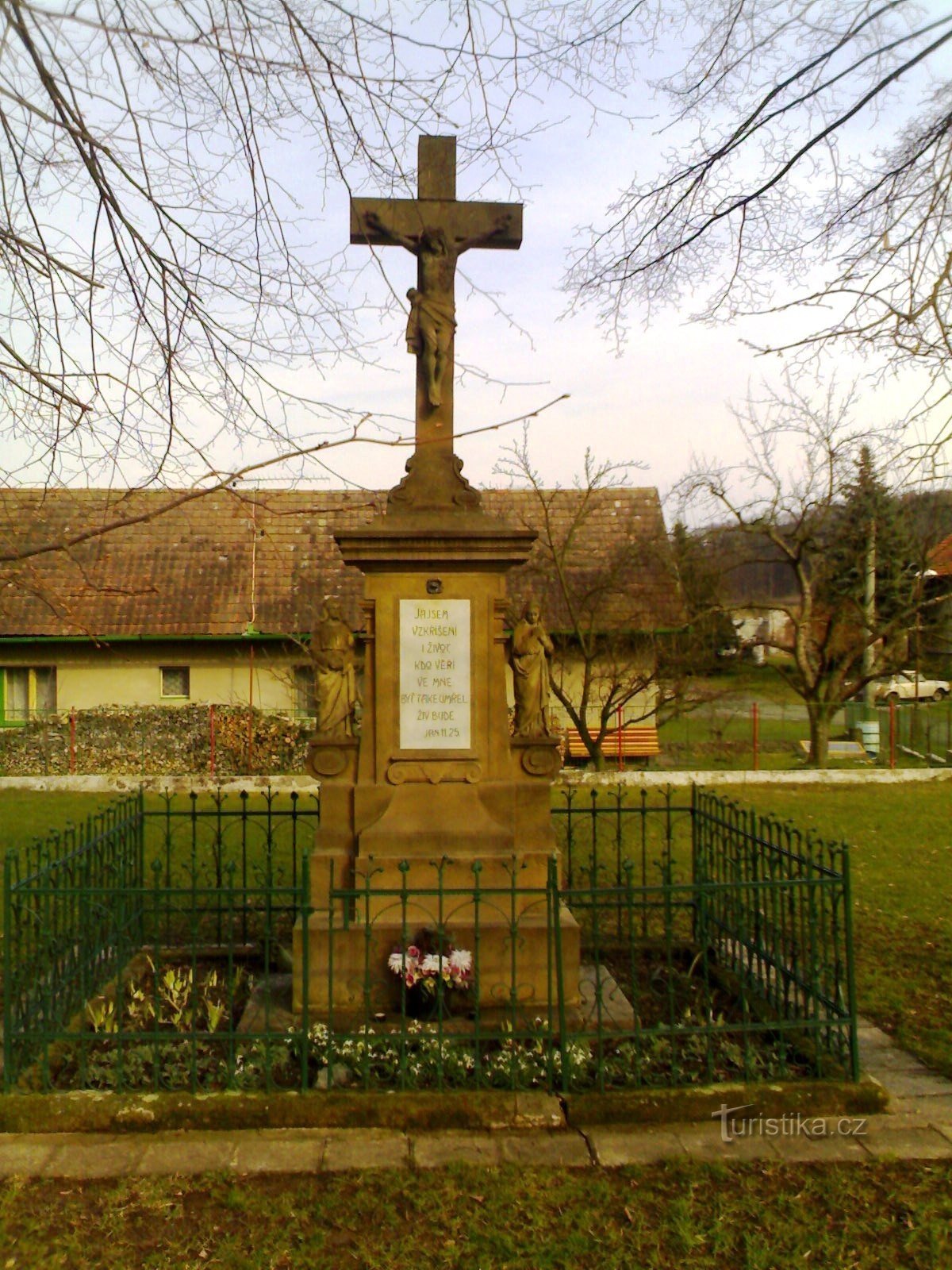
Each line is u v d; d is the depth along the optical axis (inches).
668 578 767.1
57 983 208.5
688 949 280.5
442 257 249.6
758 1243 149.9
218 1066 197.2
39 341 195.2
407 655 246.4
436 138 251.4
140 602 762.2
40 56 158.7
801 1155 174.6
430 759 245.1
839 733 1001.5
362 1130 181.3
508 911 236.8
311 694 765.9
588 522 824.3
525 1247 149.1
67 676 762.2
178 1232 153.1
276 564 789.2
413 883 236.7
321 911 237.5
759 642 798.5
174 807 547.8
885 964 279.9
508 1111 182.9
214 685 764.6
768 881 206.5
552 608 748.6
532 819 244.2
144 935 293.1
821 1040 211.2
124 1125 179.9
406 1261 146.5
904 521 699.4
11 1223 154.6
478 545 242.8
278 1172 168.4
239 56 169.3
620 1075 196.2
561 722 767.1
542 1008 226.8
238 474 178.1
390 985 227.1
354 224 248.1
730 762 805.9
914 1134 181.9
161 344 201.0
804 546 758.5
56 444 200.2
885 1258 147.3
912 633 768.9
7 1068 187.8
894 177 214.2
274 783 606.2
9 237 172.7
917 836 475.2
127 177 177.0
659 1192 163.5
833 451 769.6
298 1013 226.2
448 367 249.3
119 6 161.0
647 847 443.8
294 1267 145.4
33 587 202.5
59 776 618.2
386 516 244.2
